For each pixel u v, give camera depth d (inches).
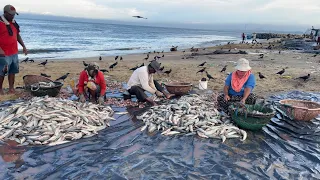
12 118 220.4
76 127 215.5
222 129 217.9
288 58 882.1
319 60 821.2
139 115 263.9
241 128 232.5
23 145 192.2
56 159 173.6
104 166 165.5
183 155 183.3
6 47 304.0
